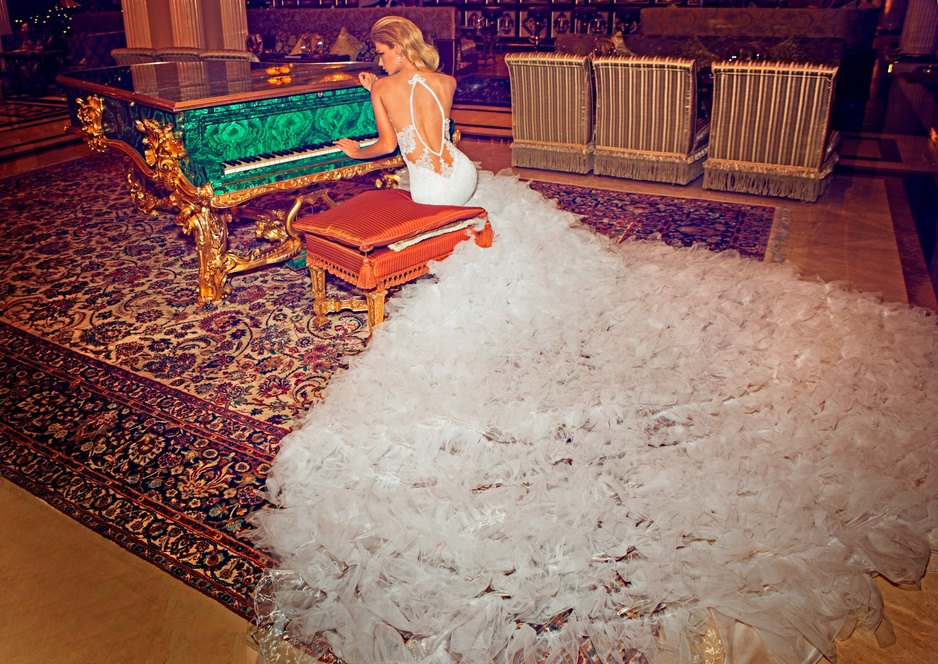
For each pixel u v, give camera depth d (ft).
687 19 30.81
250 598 7.61
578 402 9.66
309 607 7.42
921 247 16.40
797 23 28.63
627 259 14.28
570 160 22.63
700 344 11.21
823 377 10.37
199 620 7.36
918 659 6.81
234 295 14.26
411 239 11.42
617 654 6.76
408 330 10.82
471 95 35.99
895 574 7.55
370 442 9.15
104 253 16.34
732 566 7.50
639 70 20.31
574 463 8.81
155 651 7.03
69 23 39.78
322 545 7.93
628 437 9.25
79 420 10.48
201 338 12.71
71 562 8.05
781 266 14.03
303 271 15.29
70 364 11.92
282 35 34.65
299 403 10.88
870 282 14.73
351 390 9.87
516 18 46.16
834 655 6.77
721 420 9.58
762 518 7.98
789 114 18.99
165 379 11.50
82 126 15.08
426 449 9.07
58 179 22.07
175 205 14.01
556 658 6.80
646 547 7.75
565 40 28.40
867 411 9.66
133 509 8.80
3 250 16.49
